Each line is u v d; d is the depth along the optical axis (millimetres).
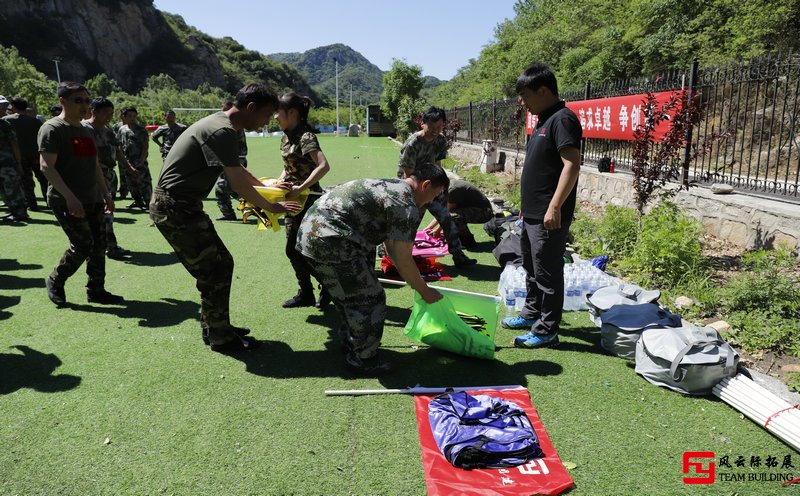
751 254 4625
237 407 2852
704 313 4016
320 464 2398
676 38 15180
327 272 3043
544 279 3490
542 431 2611
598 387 3064
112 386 3057
